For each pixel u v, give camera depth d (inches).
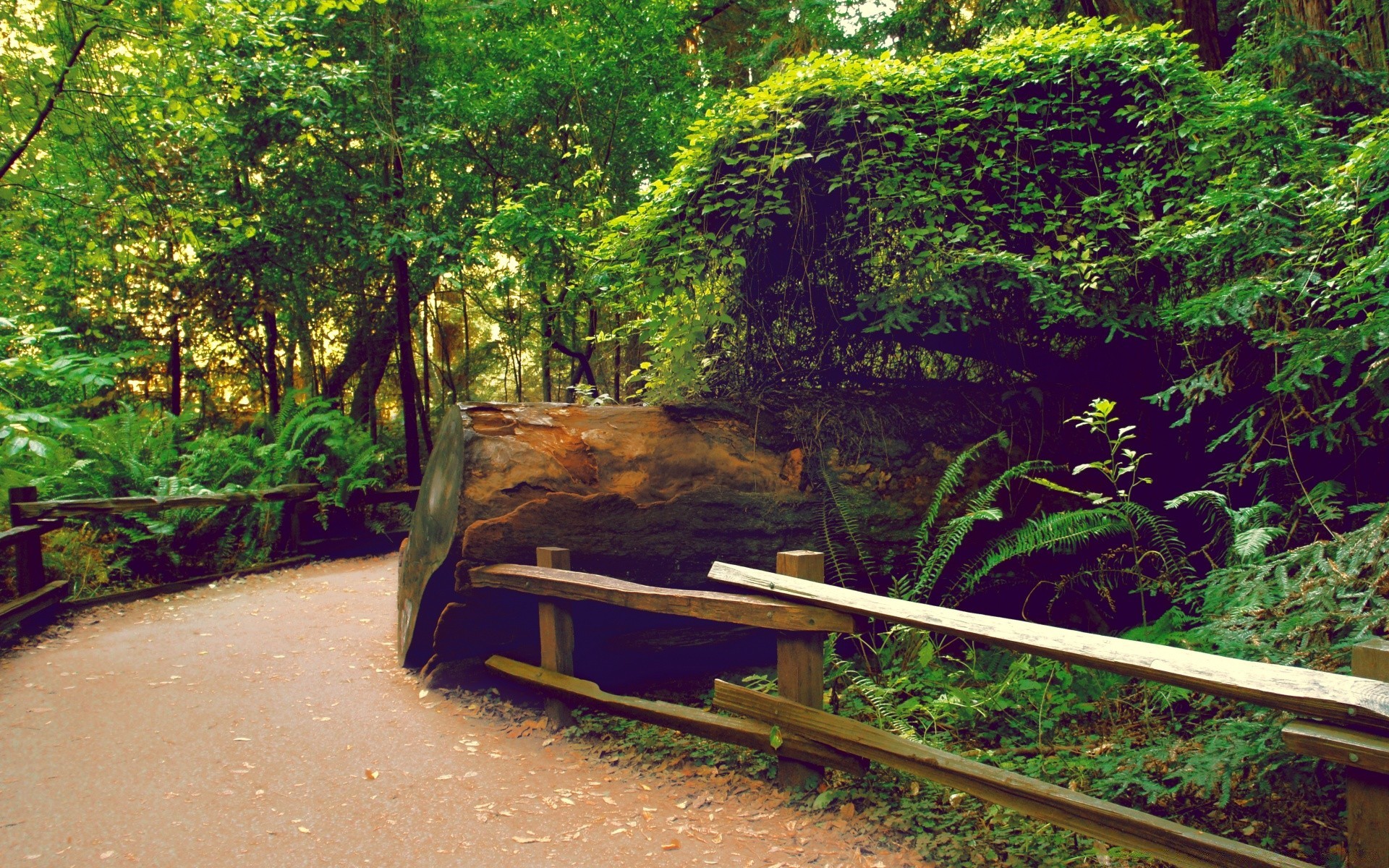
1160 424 183.9
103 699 169.5
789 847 103.0
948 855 98.3
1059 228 188.7
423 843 108.0
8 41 286.4
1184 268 175.6
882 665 157.9
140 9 295.0
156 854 105.7
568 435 167.3
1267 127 167.3
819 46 553.0
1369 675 68.4
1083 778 112.9
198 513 313.1
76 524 292.2
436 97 445.1
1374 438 145.7
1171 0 269.7
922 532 166.9
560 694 144.9
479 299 575.2
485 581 154.8
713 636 174.4
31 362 341.4
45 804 120.4
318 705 165.9
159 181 351.6
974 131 183.2
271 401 486.9
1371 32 265.9
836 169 185.3
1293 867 71.4
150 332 467.5
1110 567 174.2
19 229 375.9
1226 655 119.0
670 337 209.6
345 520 384.8
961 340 202.2
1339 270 147.0
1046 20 349.4
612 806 117.3
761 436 175.8
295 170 446.3
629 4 474.6
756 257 196.9
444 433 177.9
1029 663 141.7
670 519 164.2
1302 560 125.6
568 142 515.5
